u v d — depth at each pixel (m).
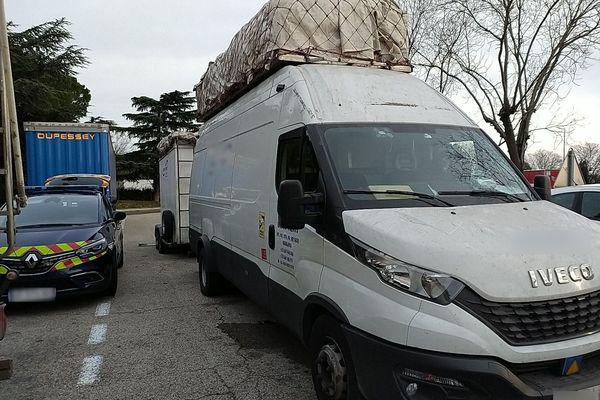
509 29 14.62
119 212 9.02
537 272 2.85
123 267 10.55
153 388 4.34
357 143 3.90
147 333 5.86
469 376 2.66
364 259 3.17
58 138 14.09
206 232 7.78
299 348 5.35
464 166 4.03
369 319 3.04
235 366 4.84
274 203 4.64
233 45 6.45
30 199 8.29
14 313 6.75
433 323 2.75
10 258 6.29
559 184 11.85
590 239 3.21
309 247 3.88
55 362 4.96
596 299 2.98
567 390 2.71
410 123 4.19
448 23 15.40
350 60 4.95
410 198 3.60
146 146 44.09
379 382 2.97
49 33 26.47
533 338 2.79
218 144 7.24
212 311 6.84
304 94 4.22
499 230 3.13
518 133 14.98
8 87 3.57
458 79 15.40
